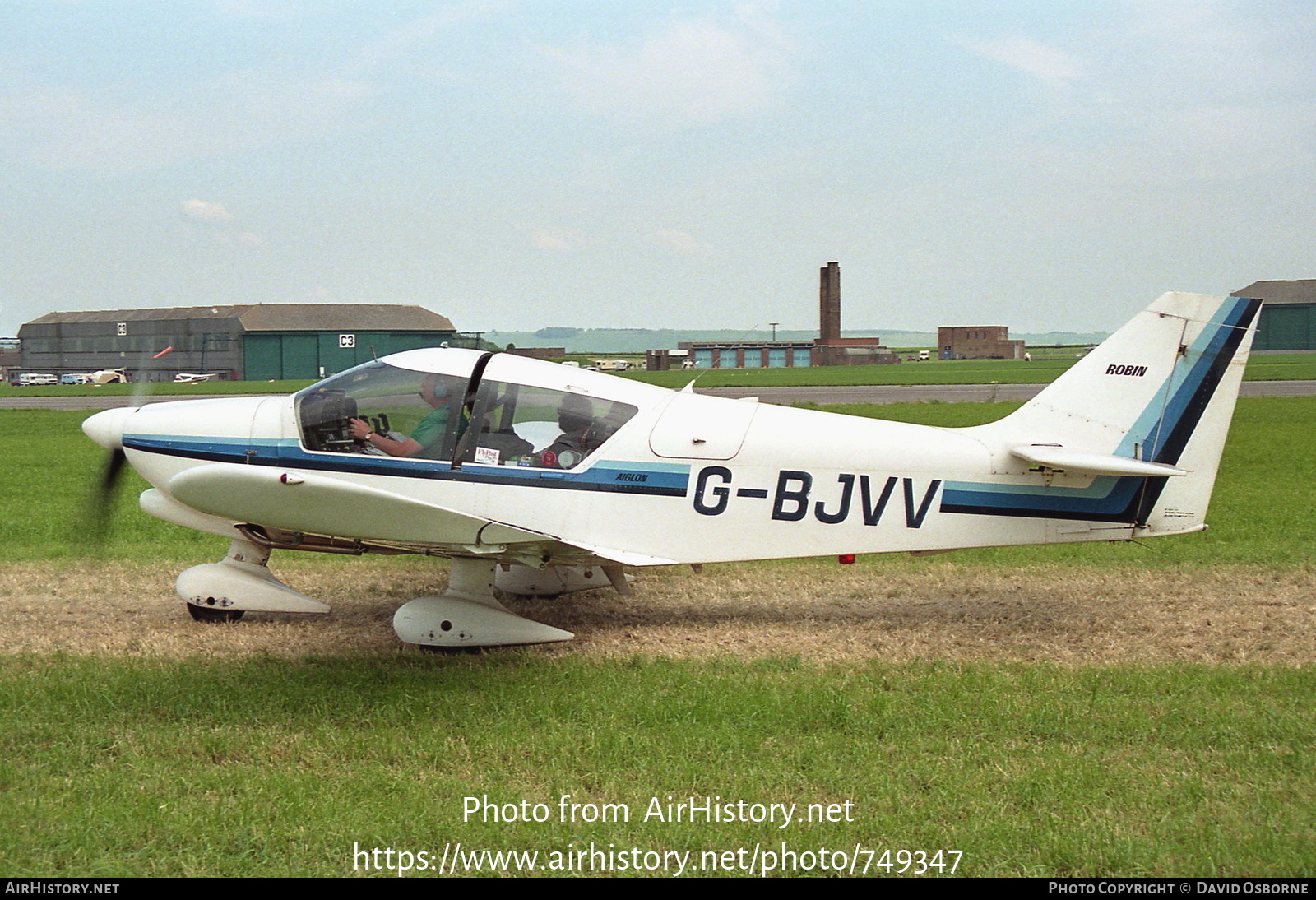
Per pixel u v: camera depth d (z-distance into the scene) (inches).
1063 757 178.1
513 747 182.9
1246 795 164.2
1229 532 409.1
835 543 269.3
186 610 295.4
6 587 320.8
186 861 144.3
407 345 3193.9
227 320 3009.4
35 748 182.9
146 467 274.1
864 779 170.2
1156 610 292.7
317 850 147.9
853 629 277.0
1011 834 151.5
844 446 267.3
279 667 231.6
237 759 179.8
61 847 147.0
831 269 4315.9
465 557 257.8
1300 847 147.5
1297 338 4045.3
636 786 168.1
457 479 260.5
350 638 265.7
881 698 205.2
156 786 165.2
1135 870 142.9
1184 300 267.9
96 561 356.8
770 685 217.5
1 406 1603.1
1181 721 195.2
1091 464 252.2
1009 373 2613.2
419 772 173.2
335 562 367.2
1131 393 270.4
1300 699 207.9
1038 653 252.1
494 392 261.9
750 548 267.6
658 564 264.2
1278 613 287.1
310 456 263.3
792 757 178.5
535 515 261.9
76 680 216.4
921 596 315.0
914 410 1224.2
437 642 246.2
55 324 3208.7
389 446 261.4
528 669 230.8
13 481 612.1
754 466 265.1
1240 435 863.1
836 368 3599.9
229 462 267.3
